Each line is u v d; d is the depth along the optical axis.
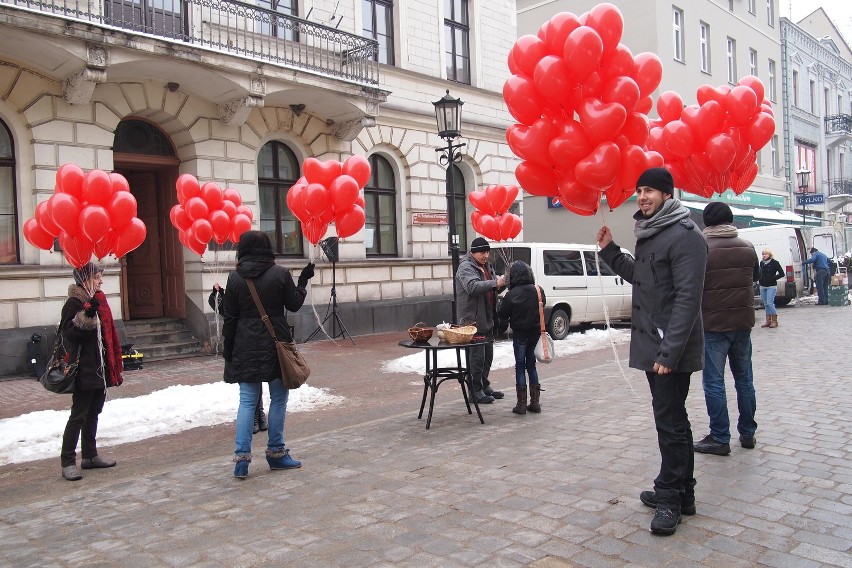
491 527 3.98
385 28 17.14
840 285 19.81
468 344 6.73
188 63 11.80
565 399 7.67
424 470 5.19
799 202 31.52
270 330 5.27
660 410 3.92
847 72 40.44
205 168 13.41
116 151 12.82
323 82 13.78
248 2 13.87
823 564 3.37
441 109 12.51
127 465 5.91
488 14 19.78
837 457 5.05
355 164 8.75
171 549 3.91
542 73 4.52
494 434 6.20
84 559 3.82
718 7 27.95
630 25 24.97
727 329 5.18
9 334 10.74
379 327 16.33
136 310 14.55
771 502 4.20
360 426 6.82
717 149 6.11
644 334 4.05
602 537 3.77
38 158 11.14
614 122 4.45
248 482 5.14
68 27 10.22
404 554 3.67
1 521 4.52
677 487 3.85
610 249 4.43
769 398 7.15
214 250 13.46
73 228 7.20
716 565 3.39
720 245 5.26
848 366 8.95
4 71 10.78
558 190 5.00
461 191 19.30
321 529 4.10
